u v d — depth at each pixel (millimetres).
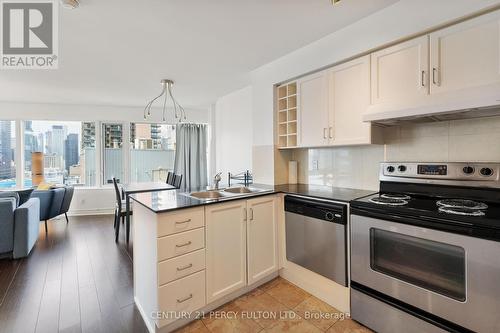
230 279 2033
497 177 1595
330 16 1943
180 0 1705
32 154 4855
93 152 5348
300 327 1789
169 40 2299
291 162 2943
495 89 1359
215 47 2453
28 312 1922
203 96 4590
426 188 1887
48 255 3039
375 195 2035
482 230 1256
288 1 1745
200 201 1900
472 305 1296
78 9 1789
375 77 1945
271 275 2424
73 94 4254
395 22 1798
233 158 4477
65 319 1843
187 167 5605
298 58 2518
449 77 1591
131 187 3914
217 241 1938
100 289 2262
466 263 1311
